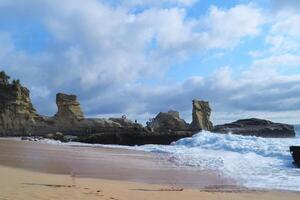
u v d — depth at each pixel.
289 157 26.50
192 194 12.66
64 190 10.57
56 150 33.81
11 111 72.50
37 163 21.75
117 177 17.50
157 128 74.62
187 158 27.94
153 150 37.50
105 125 76.75
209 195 12.66
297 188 15.34
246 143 35.47
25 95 77.06
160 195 11.70
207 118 81.62
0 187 10.03
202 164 24.06
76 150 35.28
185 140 43.94
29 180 12.62
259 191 14.52
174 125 80.56
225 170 21.06
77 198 9.36
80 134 69.88
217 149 34.34
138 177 17.88
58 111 77.69
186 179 17.70
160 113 83.50
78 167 20.84
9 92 73.12
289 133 81.25
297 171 20.70
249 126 82.94
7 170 16.38
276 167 22.45
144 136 56.75
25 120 73.94
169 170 20.95
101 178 16.75
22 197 8.73
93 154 31.12
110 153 33.00
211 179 17.78
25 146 37.59
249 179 17.91
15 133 71.31
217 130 79.62
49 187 10.96
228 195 13.03
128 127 71.69
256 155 28.72
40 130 74.38
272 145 33.25
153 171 20.36
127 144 56.44
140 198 10.53
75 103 78.94
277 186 15.89
